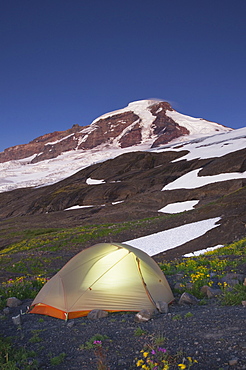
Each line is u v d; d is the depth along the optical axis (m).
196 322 7.42
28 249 39.62
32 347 7.18
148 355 5.85
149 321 8.18
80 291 9.70
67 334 7.86
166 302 9.91
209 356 5.50
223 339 6.05
